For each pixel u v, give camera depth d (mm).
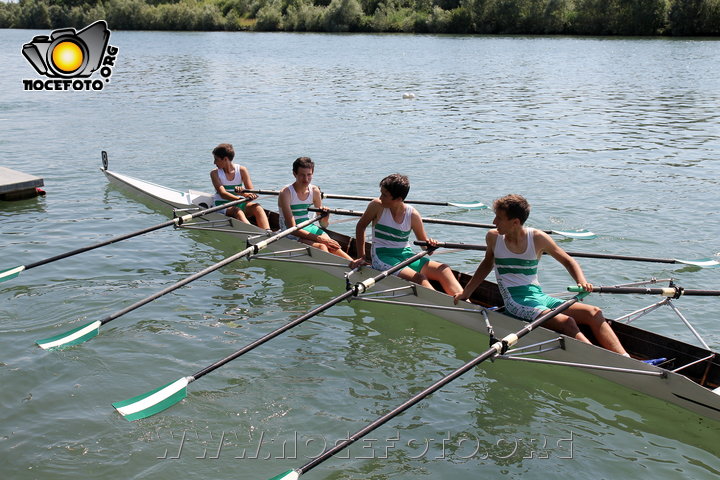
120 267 10305
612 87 33469
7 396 6754
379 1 85312
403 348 7949
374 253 9117
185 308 8906
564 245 11055
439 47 60312
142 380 7102
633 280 9641
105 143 19484
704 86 33500
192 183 15172
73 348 7730
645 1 66188
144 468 5754
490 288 8719
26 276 9812
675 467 5828
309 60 48938
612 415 6633
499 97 30172
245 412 6582
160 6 92812
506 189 14594
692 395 6434
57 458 5852
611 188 14531
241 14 95125
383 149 18859
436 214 13070
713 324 8320
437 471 5781
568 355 7238
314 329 8406
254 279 9977
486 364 7637
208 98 29375
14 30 98875
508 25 74188
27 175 14195
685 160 17297
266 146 19141
